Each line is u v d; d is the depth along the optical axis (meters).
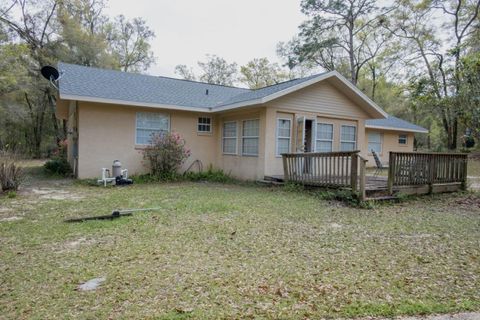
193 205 6.83
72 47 22.59
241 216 5.96
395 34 24.28
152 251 4.05
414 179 8.34
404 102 28.91
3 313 2.60
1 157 8.55
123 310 2.62
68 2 22.95
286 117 10.94
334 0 23.73
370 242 4.57
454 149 21.75
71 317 2.53
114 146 11.30
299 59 26.53
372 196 7.71
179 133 12.56
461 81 8.56
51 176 12.20
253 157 11.16
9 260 3.75
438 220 5.97
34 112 23.91
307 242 4.51
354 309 2.67
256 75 37.25
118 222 5.43
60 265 3.60
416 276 3.39
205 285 3.09
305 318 2.53
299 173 9.26
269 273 3.40
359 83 31.08
